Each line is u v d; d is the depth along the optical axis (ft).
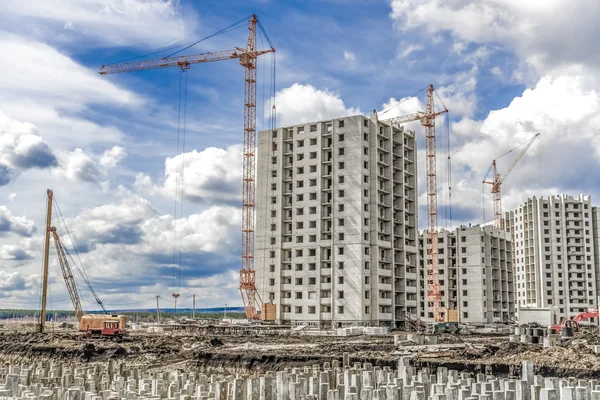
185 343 314.96
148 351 281.54
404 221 561.02
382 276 528.22
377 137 542.98
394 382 135.23
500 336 399.65
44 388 142.72
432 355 226.99
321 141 542.57
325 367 192.44
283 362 230.27
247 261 576.61
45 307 398.42
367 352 252.21
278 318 531.50
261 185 563.48
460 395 117.91
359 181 522.06
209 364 241.96
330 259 524.11
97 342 310.45
